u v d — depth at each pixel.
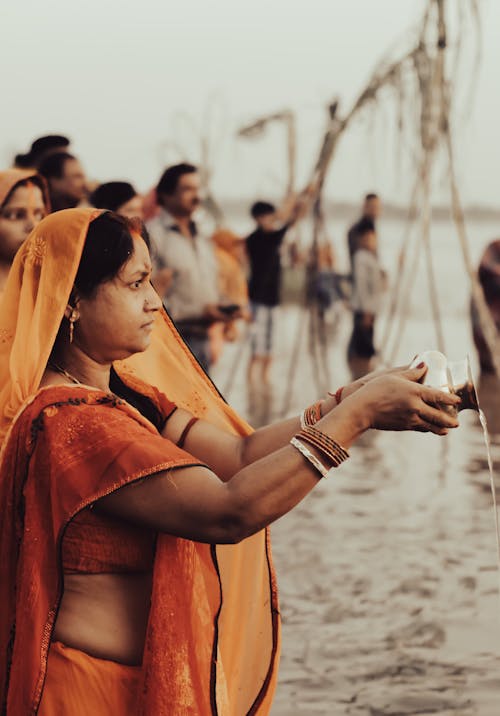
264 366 12.20
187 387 2.75
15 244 3.96
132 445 2.22
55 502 2.23
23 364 2.33
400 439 8.95
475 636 4.62
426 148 9.51
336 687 4.10
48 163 5.46
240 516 2.19
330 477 7.51
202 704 2.33
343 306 18.36
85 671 2.28
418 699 4.01
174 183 7.63
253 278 11.85
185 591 2.34
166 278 7.59
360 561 5.59
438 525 6.29
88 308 2.36
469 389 2.38
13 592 2.32
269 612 2.71
